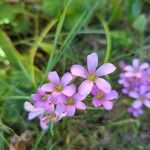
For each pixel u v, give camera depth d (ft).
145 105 0.33
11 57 0.33
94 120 0.33
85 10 0.35
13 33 0.36
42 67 0.36
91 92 0.29
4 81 0.32
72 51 0.35
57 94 0.28
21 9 0.35
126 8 0.38
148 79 0.32
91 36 0.37
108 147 0.33
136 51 0.36
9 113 0.32
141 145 0.33
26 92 0.32
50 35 0.35
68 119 0.32
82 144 0.33
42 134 0.30
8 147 0.32
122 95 0.34
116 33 0.36
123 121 0.32
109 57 0.35
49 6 0.35
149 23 0.38
